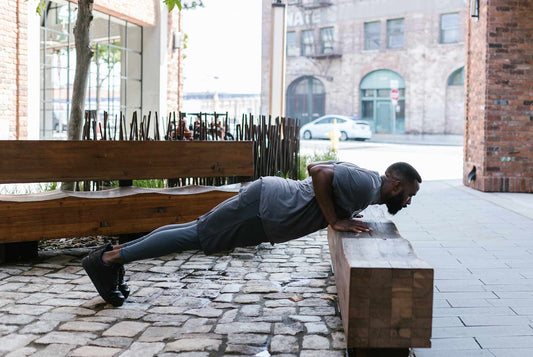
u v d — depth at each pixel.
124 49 17.75
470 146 11.39
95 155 5.38
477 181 10.83
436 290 4.52
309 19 40.50
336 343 3.31
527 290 4.50
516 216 7.89
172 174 5.72
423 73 36.34
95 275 3.82
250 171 6.05
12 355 3.06
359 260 2.91
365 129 33.78
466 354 3.28
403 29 37.22
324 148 24.03
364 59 38.69
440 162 17.56
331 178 3.45
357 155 20.66
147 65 18.47
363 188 3.45
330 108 40.41
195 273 4.84
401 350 2.95
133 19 17.14
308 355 3.14
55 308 3.87
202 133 6.36
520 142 10.46
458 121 35.69
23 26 12.64
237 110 60.66
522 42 10.34
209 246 3.75
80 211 5.17
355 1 38.62
